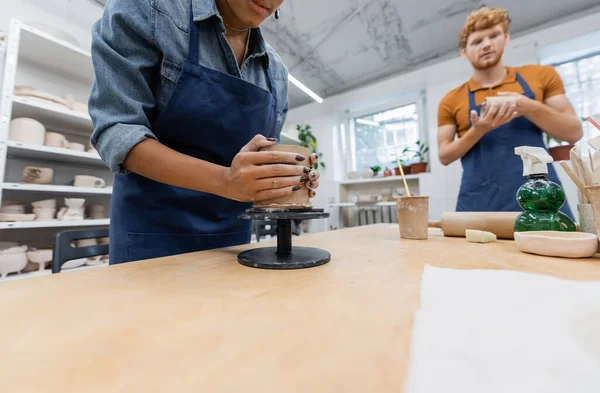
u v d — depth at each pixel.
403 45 2.59
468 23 1.28
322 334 0.21
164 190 0.72
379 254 0.55
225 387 0.15
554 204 0.58
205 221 0.78
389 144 3.35
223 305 0.27
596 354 0.17
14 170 1.68
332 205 3.12
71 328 0.22
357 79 3.24
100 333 0.21
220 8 0.74
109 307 0.27
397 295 0.30
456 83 2.70
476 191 1.27
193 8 0.67
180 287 0.33
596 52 2.20
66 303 0.28
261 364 0.17
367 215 3.20
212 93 0.70
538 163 0.60
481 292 0.29
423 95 3.04
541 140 1.18
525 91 1.21
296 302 0.28
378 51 2.69
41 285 0.34
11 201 1.53
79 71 1.89
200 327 0.22
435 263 0.46
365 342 0.20
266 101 0.81
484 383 0.15
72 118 1.67
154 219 0.71
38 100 1.47
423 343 0.19
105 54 0.57
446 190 2.63
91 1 2.09
